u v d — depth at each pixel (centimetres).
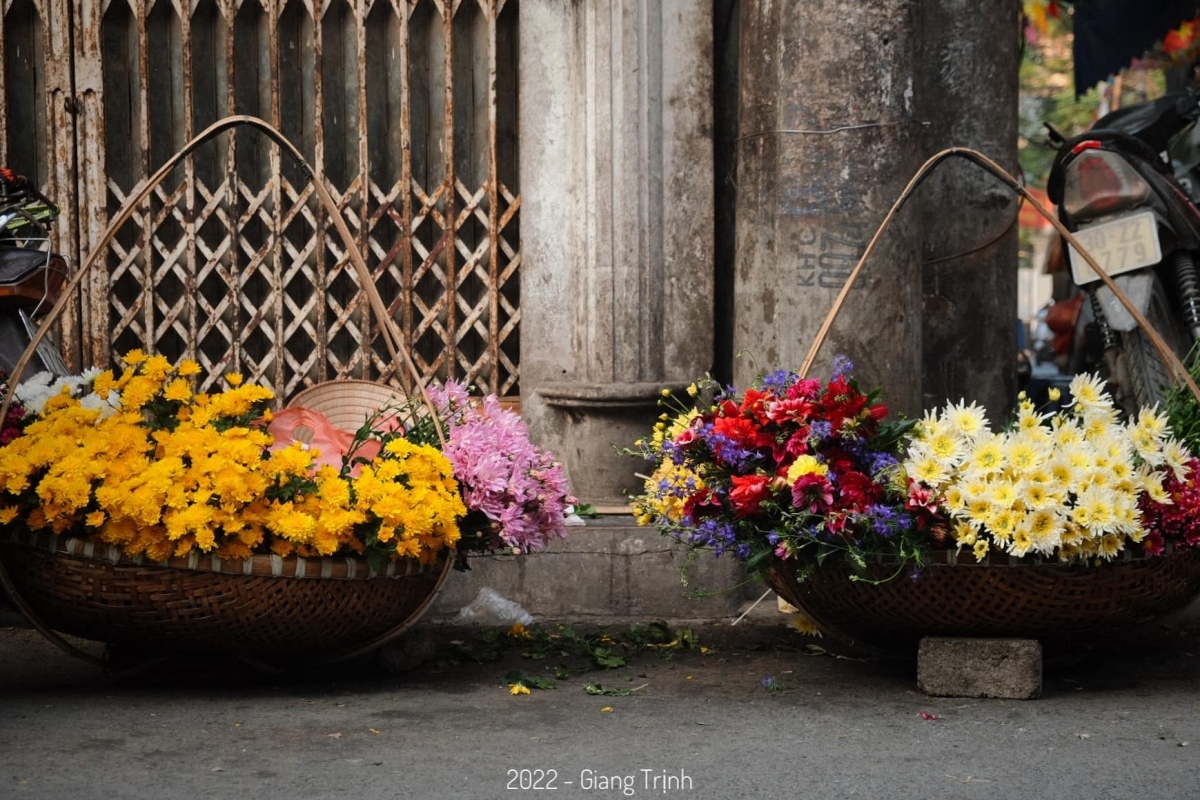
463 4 604
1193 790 306
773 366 522
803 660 457
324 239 599
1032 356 1983
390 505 381
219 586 373
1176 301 594
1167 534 394
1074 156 587
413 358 601
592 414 565
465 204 599
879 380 511
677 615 525
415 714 377
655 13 556
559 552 524
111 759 326
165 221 610
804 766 325
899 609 396
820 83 510
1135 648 473
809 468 381
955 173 592
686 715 377
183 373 405
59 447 376
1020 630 396
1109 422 402
